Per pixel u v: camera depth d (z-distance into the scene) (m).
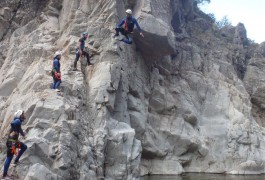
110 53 19.53
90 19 21.34
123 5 22.53
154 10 23.38
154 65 26.11
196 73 28.70
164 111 25.05
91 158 14.81
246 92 31.09
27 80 17.70
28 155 12.48
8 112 15.95
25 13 23.53
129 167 16.73
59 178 12.54
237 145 26.09
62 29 21.64
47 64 18.73
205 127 26.55
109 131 16.94
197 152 24.77
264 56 39.38
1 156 13.20
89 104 17.19
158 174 22.25
